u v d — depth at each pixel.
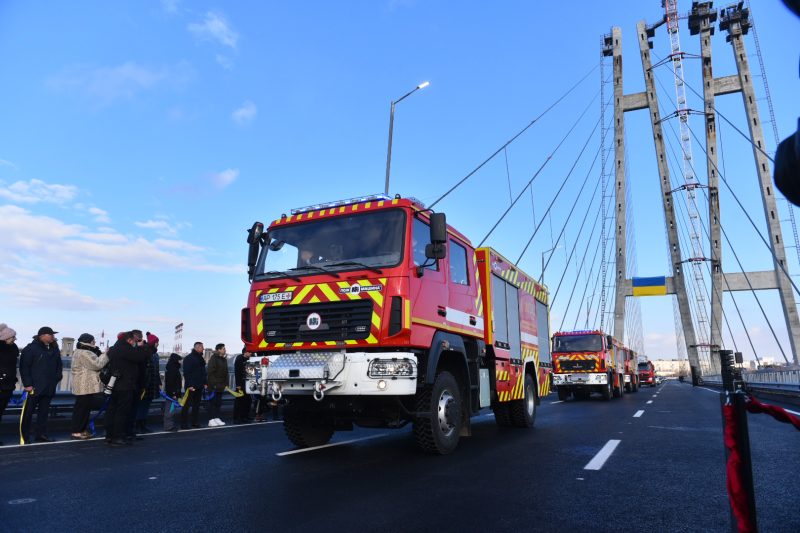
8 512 4.21
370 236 6.89
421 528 3.69
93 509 4.29
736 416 2.34
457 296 7.80
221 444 8.23
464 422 7.58
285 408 7.20
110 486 5.13
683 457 6.61
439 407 6.94
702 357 85.19
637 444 7.79
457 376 7.70
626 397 25.70
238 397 12.62
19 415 11.19
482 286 9.14
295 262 7.21
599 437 8.66
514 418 10.27
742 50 83.19
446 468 5.91
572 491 4.78
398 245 6.64
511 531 3.63
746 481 2.27
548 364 13.11
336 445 7.94
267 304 7.03
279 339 6.84
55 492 4.89
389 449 7.42
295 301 6.84
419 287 6.65
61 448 7.88
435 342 6.83
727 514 4.05
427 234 7.26
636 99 89.69
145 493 4.82
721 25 86.19
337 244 7.05
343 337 6.44
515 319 10.52
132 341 8.57
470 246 8.67
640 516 4.00
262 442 8.46
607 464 6.13
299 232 7.43
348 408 6.62
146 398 10.13
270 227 7.73
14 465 6.37
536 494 4.66
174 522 3.91
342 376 6.23
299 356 6.50
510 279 10.52
